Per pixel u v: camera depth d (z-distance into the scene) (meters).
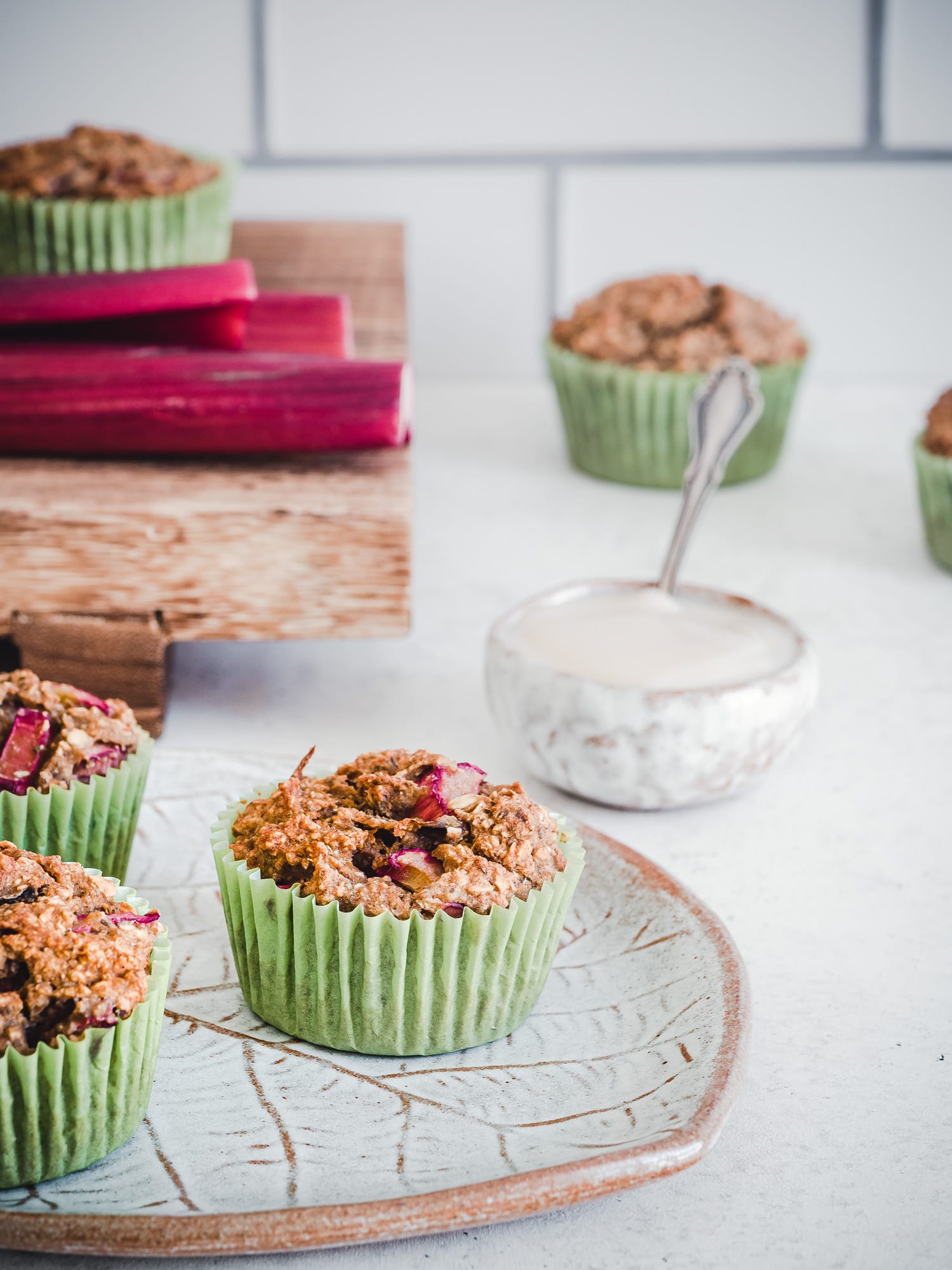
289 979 0.57
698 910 0.59
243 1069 0.56
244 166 1.06
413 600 0.79
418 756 0.59
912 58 1.04
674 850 0.65
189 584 0.68
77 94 1.03
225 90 1.04
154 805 0.64
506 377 1.13
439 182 1.07
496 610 0.78
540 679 0.65
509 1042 0.57
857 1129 0.55
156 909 0.61
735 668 0.66
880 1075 0.57
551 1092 0.55
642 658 0.66
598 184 1.07
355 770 0.59
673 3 1.03
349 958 0.56
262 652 0.76
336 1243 0.51
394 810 0.58
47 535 0.67
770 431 0.89
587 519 0.86
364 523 0.67
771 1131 0.55
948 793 0.68
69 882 0.55
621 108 1.05
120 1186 0.53
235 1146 0.54
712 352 0.85
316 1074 0.56
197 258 0.86
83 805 0.60
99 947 0.54
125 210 0.83
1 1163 0.53
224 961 0.59
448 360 1.13
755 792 0.68
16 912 0.54
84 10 1.00
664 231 1.09
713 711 0.64
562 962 0.59
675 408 0.86
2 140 1.03
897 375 1.13
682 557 0.70
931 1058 0.57
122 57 1.02
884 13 1.03
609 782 0.65
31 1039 0.53
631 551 0.83
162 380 0.69
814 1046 0.58
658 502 0.88
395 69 1.04
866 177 1.08
